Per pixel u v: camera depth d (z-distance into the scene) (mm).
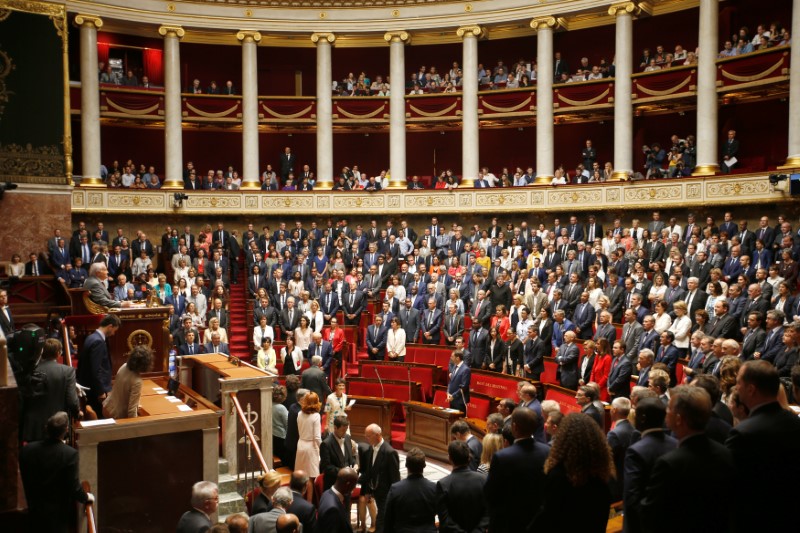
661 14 25781
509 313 17641
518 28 27844
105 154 28438
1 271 13039
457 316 17203
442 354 16922
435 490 7016
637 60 26812
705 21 22312
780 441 4023
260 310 18438
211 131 29812
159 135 29266
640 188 22984
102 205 24734
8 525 5828
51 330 11141
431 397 16047
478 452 8836
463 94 26500
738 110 24297
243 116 26969
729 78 21938
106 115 25859
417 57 30047
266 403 10930
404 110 27062
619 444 6812
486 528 6262
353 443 10531
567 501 4156
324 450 9414
